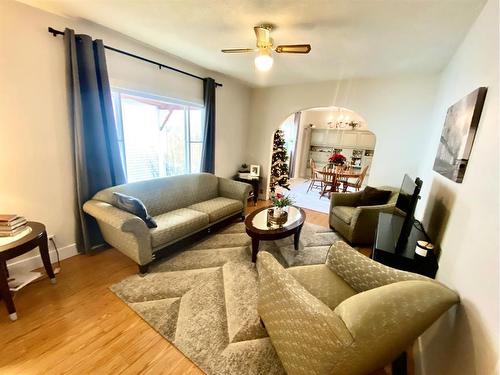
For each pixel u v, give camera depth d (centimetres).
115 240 239
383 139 377
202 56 316
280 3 180
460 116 166
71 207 249
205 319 176
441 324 130
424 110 342
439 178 213
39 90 213
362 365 102
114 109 281
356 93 389
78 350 149
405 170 367
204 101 392
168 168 379
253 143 517
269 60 228
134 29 243
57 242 242
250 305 193
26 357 143
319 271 169
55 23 215
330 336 92
